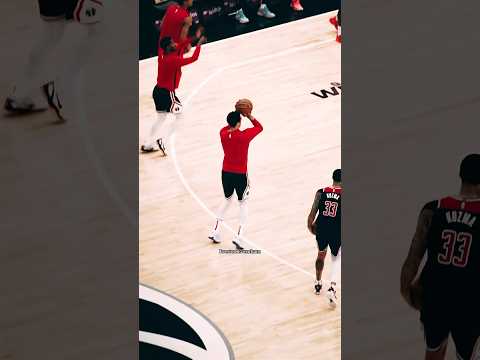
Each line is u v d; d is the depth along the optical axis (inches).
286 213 1131.3
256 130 1037.2
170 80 1216.2
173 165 1224.8
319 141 1283.2
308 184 1189.7
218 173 1210.0
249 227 1104.2
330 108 1368.1
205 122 1328.7
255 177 1204.5
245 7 1627.7
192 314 954.1
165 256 1048.2
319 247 968.9
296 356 902.4
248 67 1487.5
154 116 1334.9
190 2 1224.8
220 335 927.7
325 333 932.0
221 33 1577.3
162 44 1209.4
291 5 1654.8
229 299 981.2
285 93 1412.4
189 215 1122.7
